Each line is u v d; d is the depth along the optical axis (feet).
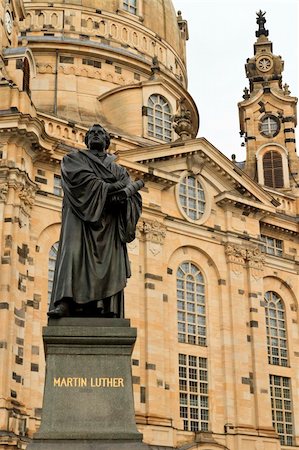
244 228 182.91
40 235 151.33
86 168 48.19
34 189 151.12
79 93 202.90
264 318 177.58
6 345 131.75
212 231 177.58
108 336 44.21
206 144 179.11
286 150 215.72
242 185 183.52
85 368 43.60
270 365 180.24
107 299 46.73
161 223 167.94
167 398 155.12
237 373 167.53
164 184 171.42
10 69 159.63
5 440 124.26
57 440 41.37
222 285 174.70
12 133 146.00
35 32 209.46
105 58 208.64
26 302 142.20
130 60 211.20
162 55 226.79
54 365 43.55
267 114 221.05
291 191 209.36
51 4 213.25
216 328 170.91
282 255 193.98
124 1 224.74
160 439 149.07
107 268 46.98
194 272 173.27
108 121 199.31
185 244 172.24
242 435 161.58
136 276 160.15
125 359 43.96
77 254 46.83
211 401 163.32
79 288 46.34
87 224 47.55
